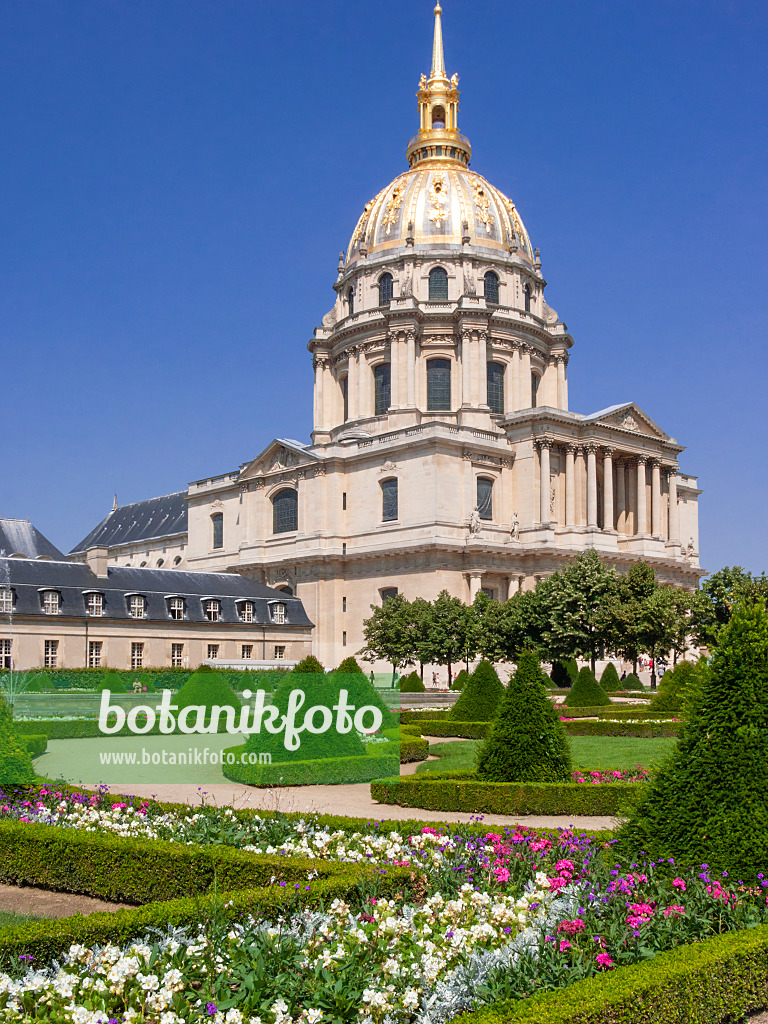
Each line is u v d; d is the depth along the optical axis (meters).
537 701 29.16
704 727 16.80
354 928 12.43
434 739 50.22
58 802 24.59
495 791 27.53
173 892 17.23
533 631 85.75
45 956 11.84
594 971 11.75
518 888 15.23
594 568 86.31
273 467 128.25
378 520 114.81
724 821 15.66
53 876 19.16
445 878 15.43
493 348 129.50
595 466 115.69
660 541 120.00
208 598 100.94
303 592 118.94
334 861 16.36
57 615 88.19
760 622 17.12
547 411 111.19
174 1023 9.94
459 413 124.31
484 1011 10.39
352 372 132.50
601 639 84.12
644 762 36.56
